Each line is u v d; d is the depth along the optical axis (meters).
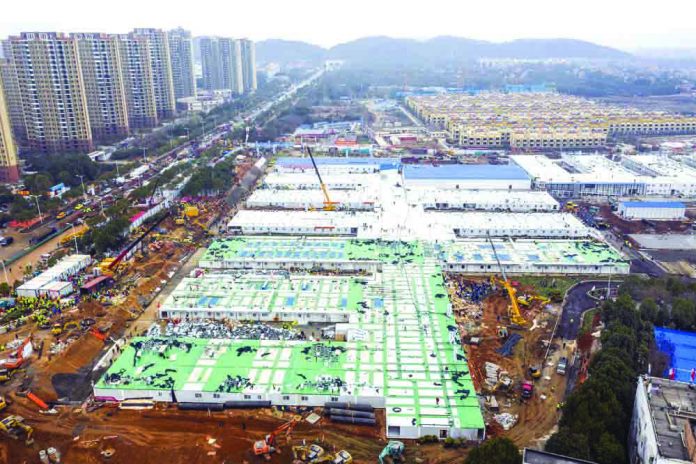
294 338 165.75
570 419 119.31
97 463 117.31
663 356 143.50
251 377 140.38
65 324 169.75
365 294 188.25
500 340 166.50
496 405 136.38
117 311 180.62
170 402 136.38
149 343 155.75
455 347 155.00
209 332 168.12
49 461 118.50
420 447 122.06
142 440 123.06
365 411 130.62
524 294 195.50
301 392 134.38
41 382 142.50
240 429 126.62
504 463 103.19
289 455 118.44
